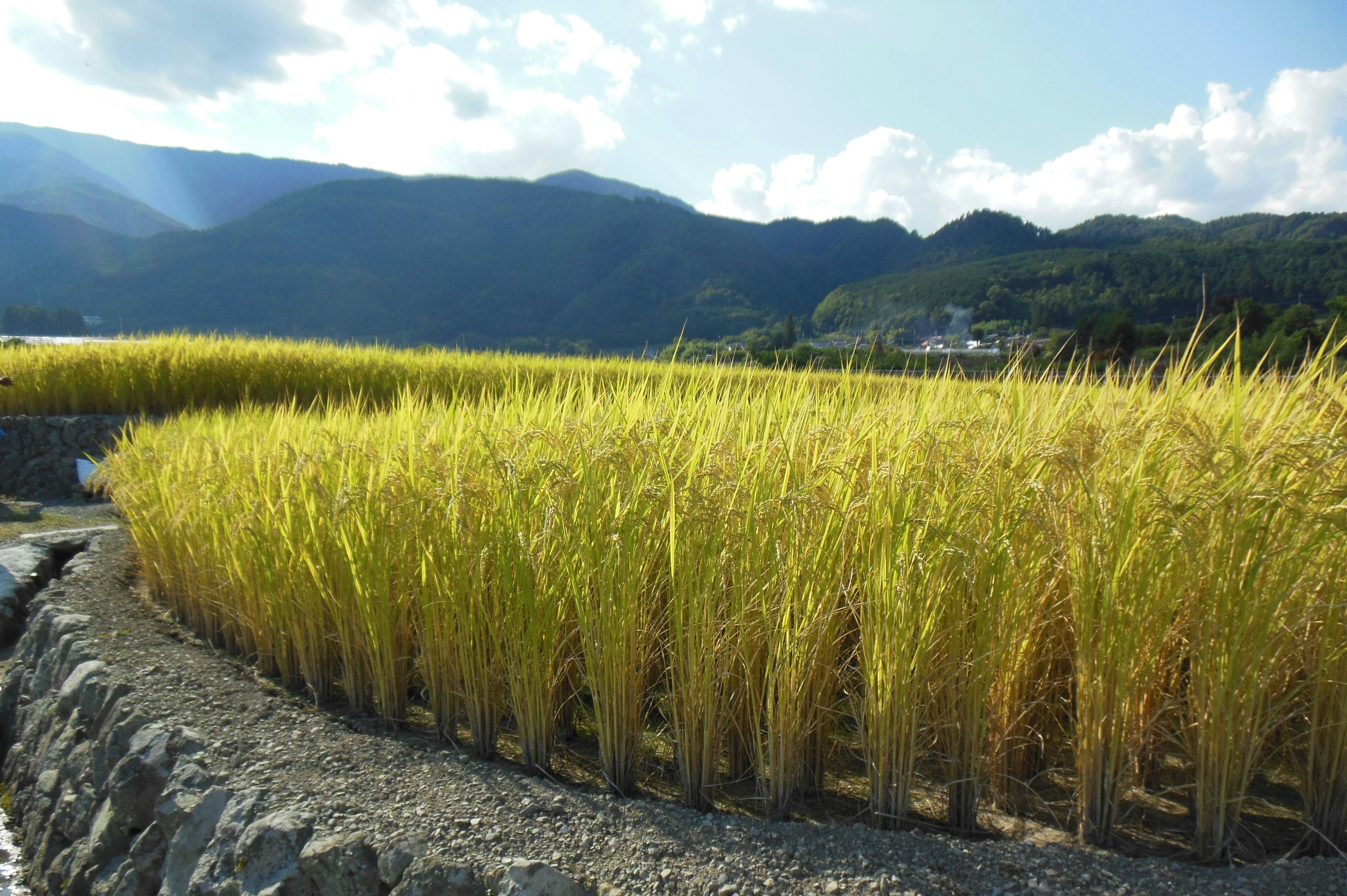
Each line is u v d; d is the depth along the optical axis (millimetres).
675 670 3084
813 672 2914
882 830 2703
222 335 23172
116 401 16016
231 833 2996
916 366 4379
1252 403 3244
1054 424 3092
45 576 7793
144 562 6602
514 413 4695
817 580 2855
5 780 5305
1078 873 2363
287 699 4371
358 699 4219
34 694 5602
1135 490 2539
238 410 13547
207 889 2854
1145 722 2738
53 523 10859
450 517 3582
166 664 4914
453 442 4340
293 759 3520
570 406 4645
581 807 2957
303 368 18422
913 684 2670
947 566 2646
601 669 3184
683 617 3025
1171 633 2727
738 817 2865
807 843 2598
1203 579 2527
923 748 2961
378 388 17766
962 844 2559
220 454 5828
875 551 2768
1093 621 2609
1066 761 3293
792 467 3084
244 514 4691
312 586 4297
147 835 3365
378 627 3941
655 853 2588
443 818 2879
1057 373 3812
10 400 15188
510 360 22359
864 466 3059
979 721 2699
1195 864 2541
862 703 2979
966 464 2740
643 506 3137
